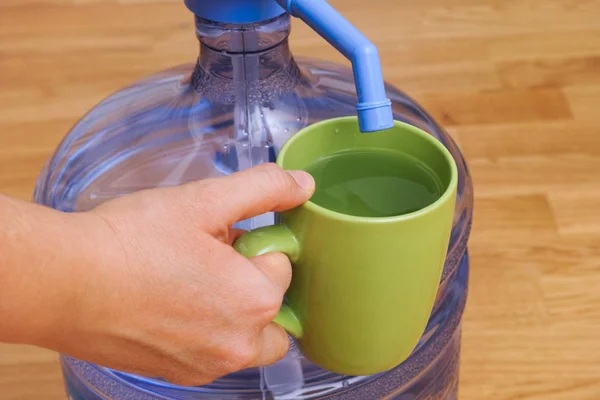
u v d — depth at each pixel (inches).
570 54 46.6
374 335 19.1
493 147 41.1
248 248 18.4
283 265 18.4
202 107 27.5
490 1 50.6
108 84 44.3
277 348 20.3
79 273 16.8
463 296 30.0
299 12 18.1
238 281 18.0
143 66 45.3
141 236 17.6
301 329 19.8
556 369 32.4
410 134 19.7
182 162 27.3
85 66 45.6
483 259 36.3
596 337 33.4
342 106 27.7
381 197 19.3
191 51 46.4
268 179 18.1
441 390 30.5
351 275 18.0
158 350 18.6
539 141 41.4
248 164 27.0
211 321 18.3
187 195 18.3
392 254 17.6
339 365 20.1
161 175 27.2
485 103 43.3
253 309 18.3
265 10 21.7
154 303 17.7
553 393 31.7
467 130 41.8
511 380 32.1
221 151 27.2
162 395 27.2
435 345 28.1
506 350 33.1
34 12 50.0
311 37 46.1
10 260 16.2
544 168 40.1
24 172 39.5
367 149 20.3
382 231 17.2
